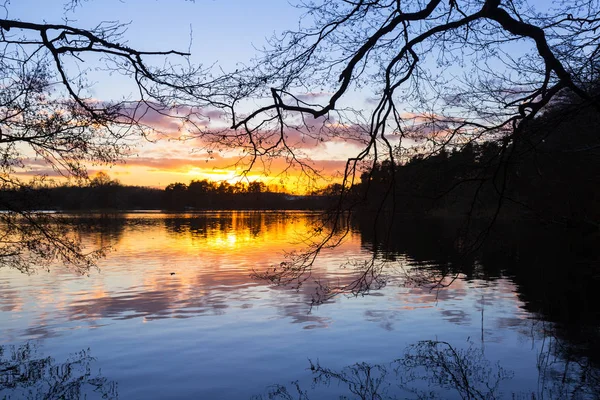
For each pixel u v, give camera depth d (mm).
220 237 52812
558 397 9125
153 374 10914
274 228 69000
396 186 6484
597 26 6379
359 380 10266
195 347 12859
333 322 15281
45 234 11594
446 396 9195
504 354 11898
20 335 14211
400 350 12398
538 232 41656
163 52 7273
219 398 9555
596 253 29078
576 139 7797
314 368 11156
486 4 5551
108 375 10883
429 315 16047
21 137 9734
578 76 6598
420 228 55375
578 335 13406
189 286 22359
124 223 82500
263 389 9961
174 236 54250
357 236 47500
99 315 16641
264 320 15664
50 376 10781
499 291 20000
